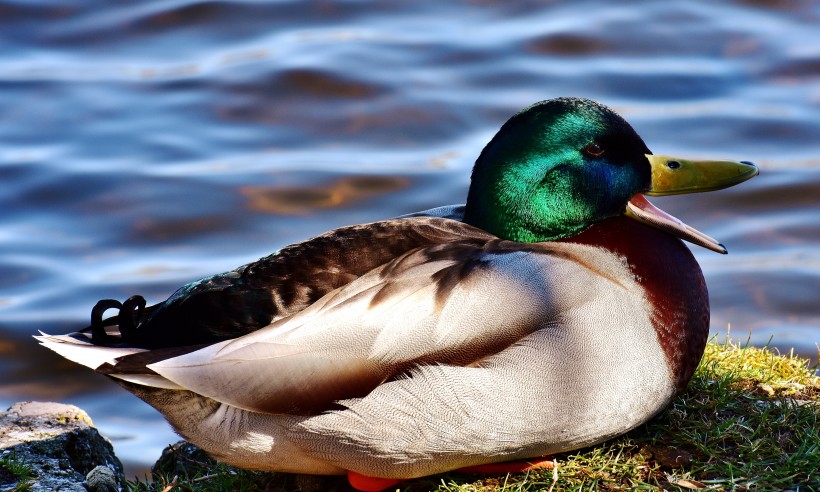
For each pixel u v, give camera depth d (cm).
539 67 1705
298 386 591
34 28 1844
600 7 1850
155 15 1859
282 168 1530
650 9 1820
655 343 636
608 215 680
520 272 614
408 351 594
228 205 1470
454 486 645
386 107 1636
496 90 1659
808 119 1581
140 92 1672
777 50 1727
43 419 762
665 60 1720
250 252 1405
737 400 704
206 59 1748
